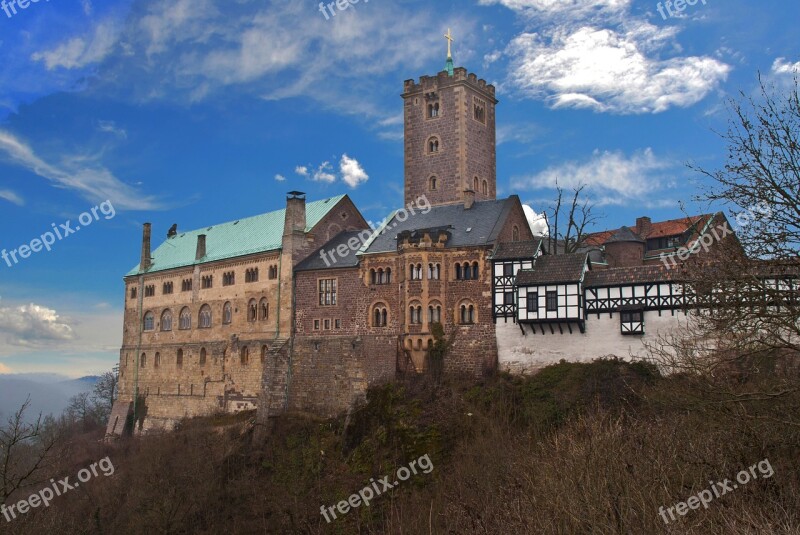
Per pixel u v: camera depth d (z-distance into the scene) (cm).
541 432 6156
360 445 7088
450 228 7912
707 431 3547
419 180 9619
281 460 7531
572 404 6238
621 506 3006
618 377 6231
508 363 7150
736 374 3684
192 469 7625
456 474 5928
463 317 7456
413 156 9694
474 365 7294
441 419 6769
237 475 7581
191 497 7206
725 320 3141
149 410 10662
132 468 8381
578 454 3553
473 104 9581
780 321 3058
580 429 4312
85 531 6388
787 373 3438
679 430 3644
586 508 3145
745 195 3170
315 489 6925
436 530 5066
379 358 7800
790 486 2973
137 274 11244
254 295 9194
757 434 3173
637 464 3381
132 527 6931
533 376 6912
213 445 8225
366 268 8062
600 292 6769
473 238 7575
